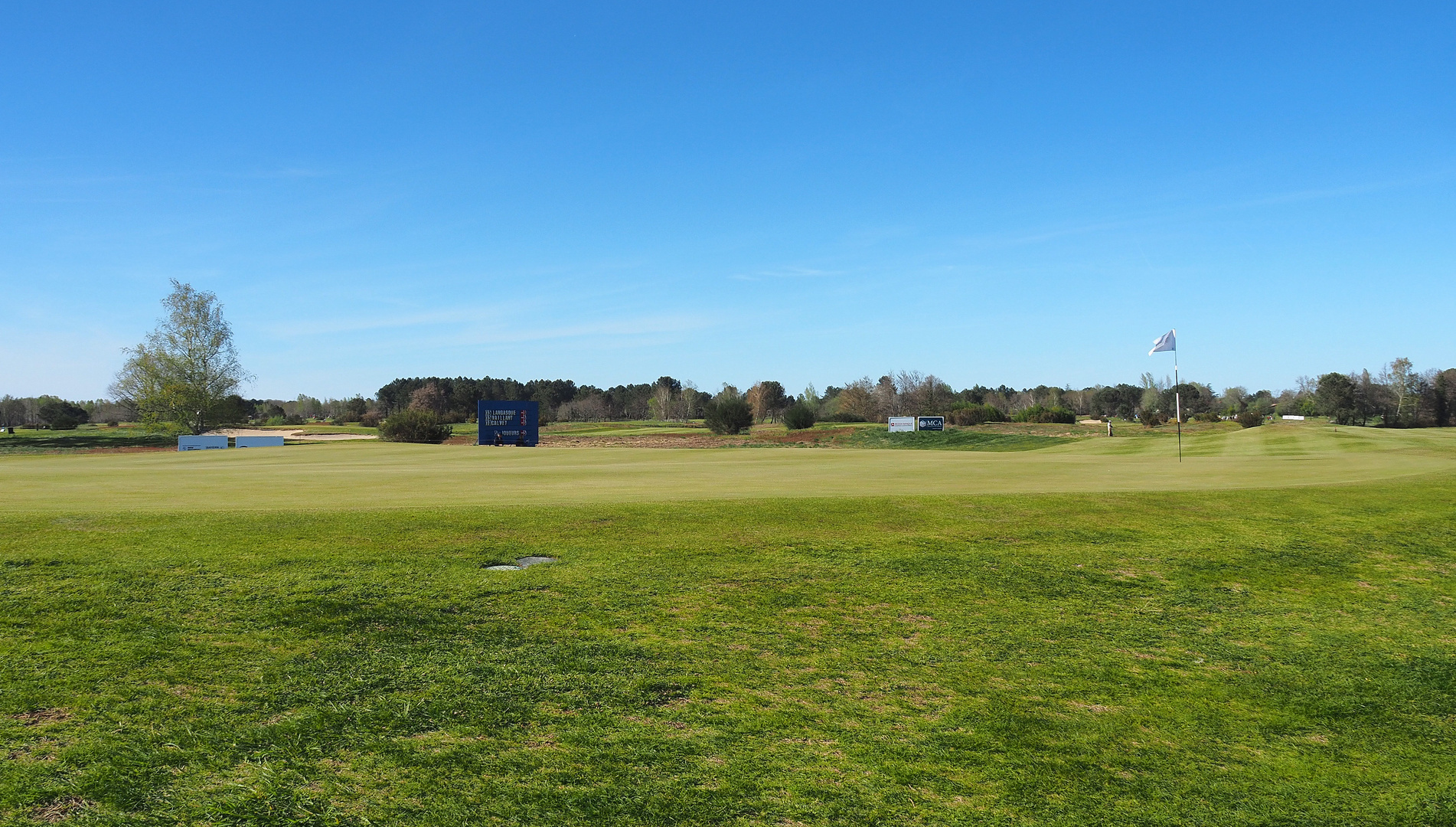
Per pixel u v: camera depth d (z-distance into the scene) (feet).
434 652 24.04
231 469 80.53
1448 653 27.71
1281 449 114.42
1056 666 25.26
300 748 18.25
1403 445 110.42
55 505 45.11
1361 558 38.65
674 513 42.52
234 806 15.93
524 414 166.81
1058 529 41.57
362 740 18.74
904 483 60.70
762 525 40.50
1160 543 39.70
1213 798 18.12
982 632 27.84
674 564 33.37
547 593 29.60
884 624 28.14
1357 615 31.40
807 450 123.44
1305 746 20.88
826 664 24.59
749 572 32.83
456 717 20.06
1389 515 46.26
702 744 19.29
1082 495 50.47
